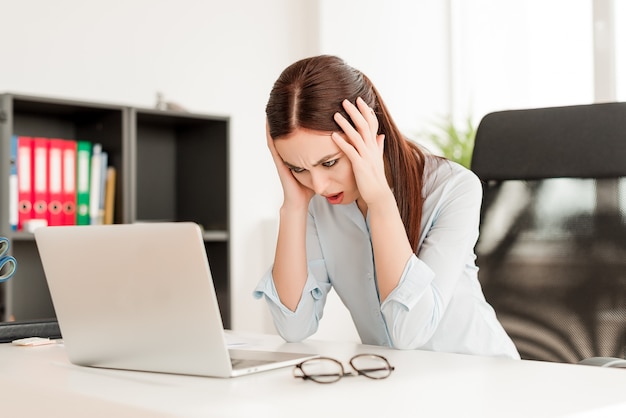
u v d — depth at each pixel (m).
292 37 4.43
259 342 1.61
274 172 4.33
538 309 1.83
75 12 3.66
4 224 3.07
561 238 1.83
